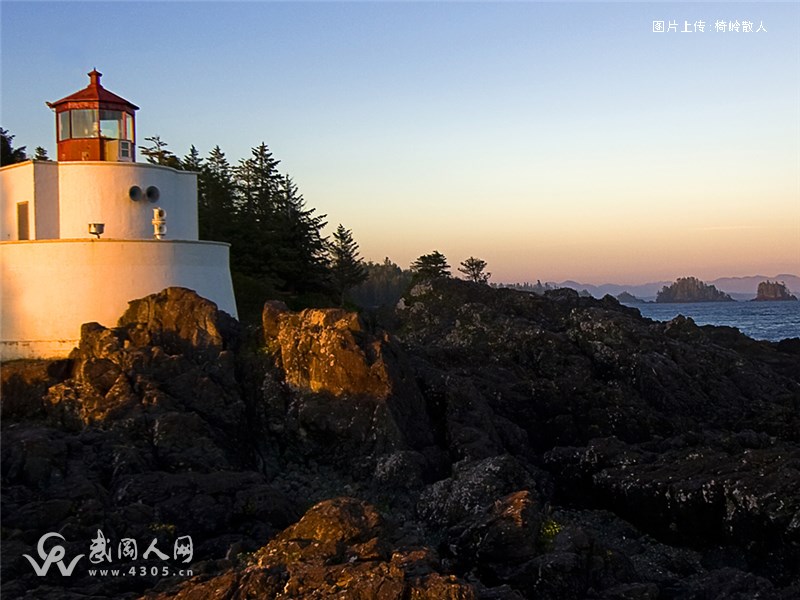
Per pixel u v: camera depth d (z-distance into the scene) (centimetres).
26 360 3122
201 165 6919
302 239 5941
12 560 1557
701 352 3984
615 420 3183
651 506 2427
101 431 2305
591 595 1723
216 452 2305
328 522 1638
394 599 1338
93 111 3603
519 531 1816
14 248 3178
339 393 2748
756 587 1831
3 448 2016
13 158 6425
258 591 1390
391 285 16562
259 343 3036
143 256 3234
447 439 2802
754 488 2225
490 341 3947
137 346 2848
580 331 3928
